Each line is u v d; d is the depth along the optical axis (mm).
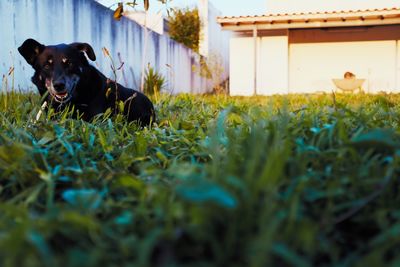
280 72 16000
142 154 2170
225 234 911
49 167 1634
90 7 9078
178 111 5215
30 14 7000
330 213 1083
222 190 807
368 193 1196
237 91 16344
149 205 1178
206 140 1936
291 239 894
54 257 874
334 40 15891
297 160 1262
